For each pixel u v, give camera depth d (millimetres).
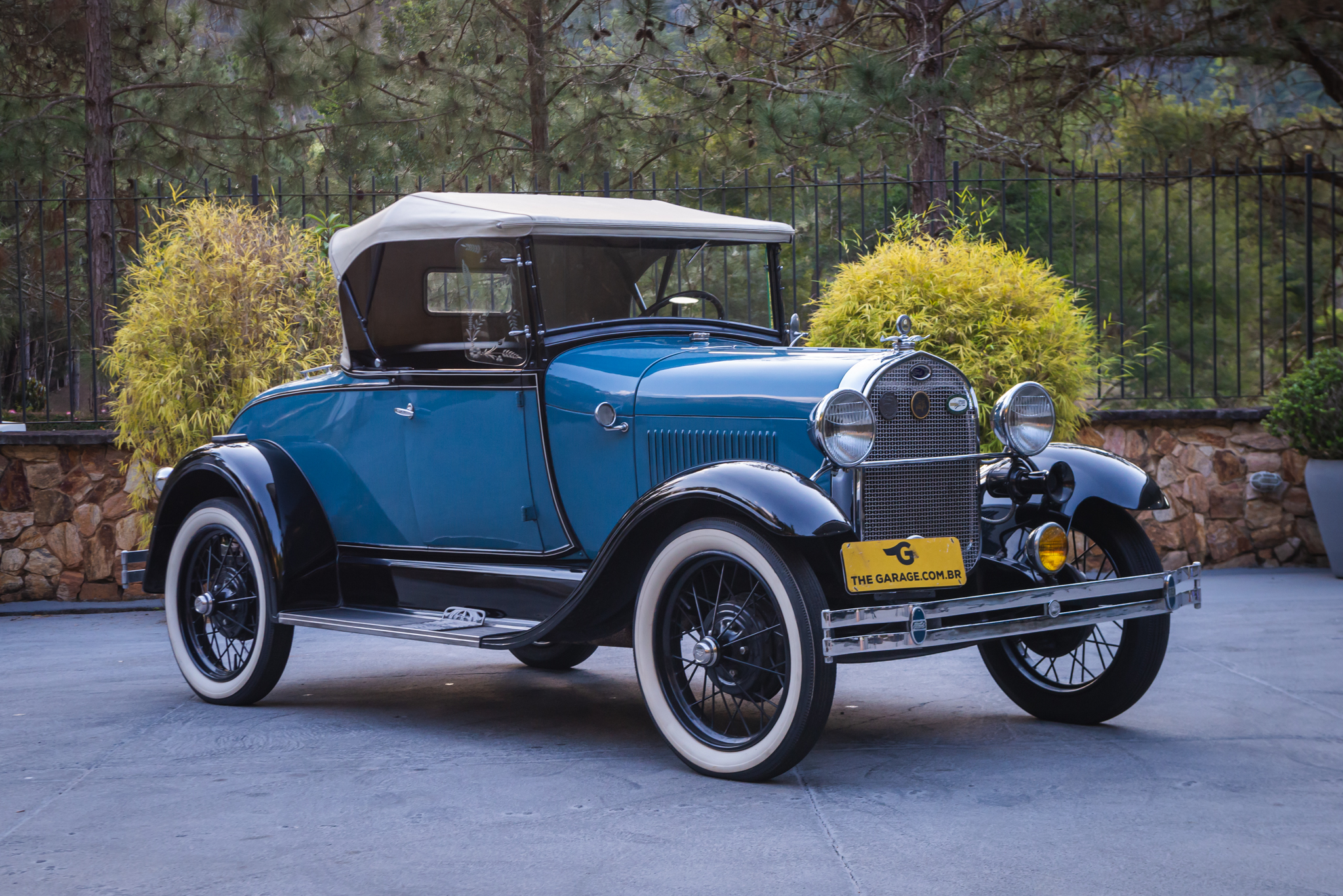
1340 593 7203
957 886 2729
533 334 4316
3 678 5602
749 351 4305
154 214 9945
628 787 3598
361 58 12594
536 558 4398
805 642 3447
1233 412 8461
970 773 3684
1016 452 4164
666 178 13352
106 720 4637
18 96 12789
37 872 2900
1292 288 13430
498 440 4422
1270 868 2824
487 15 13273
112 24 12766
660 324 4652
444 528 4629
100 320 9484
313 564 4855
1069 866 2848
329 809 3395
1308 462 8016
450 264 4531
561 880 2807
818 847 3002
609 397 4160
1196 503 8500
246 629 4965
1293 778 3576
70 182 15023
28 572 8203
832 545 3693
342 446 4914
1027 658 4559
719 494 3553
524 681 5449
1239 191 12562
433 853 3008
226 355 7371
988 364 6645
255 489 4875
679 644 3881
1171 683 4918
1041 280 6984
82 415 10555
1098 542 4430
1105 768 3715
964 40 10508
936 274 6848
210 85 11719
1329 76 11164
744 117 11695
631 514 3746
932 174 9477
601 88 13219
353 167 12992
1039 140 11578
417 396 4641
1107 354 9398
